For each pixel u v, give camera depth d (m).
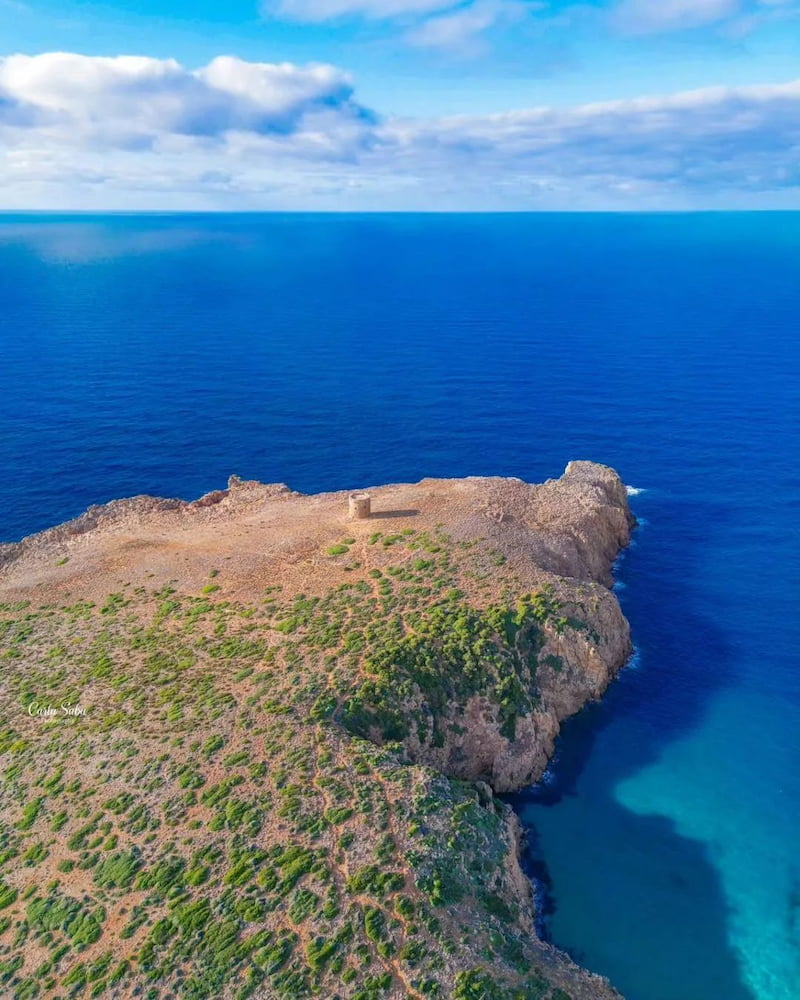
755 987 40.50
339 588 67.31
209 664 57.97
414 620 60.94
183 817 43.91
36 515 104.25
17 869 42.56
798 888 46.56
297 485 115.38
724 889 46.59
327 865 39.94
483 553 70.44
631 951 42.50
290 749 48.12
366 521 80.25
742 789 54.66
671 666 68.56
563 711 61.59
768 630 74.38
